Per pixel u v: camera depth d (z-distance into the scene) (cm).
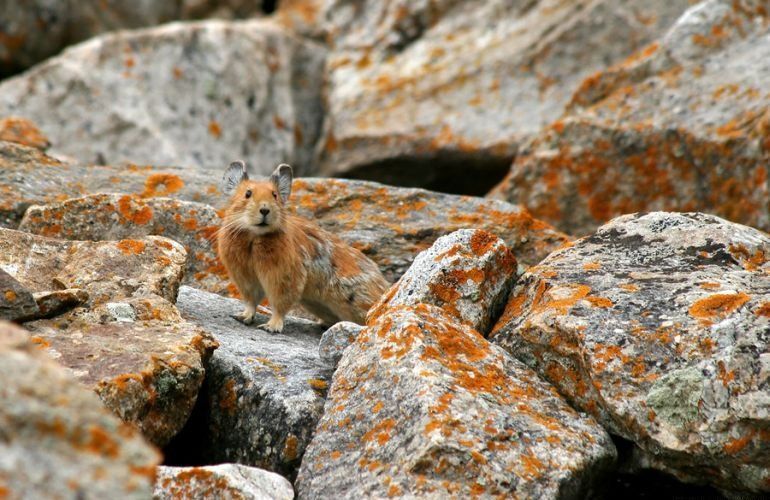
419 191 1678
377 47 2562
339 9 2711
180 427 968
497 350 1001
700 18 1973
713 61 1895
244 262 1284
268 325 1281
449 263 1108
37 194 1580
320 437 915
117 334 1003
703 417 855
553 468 845
